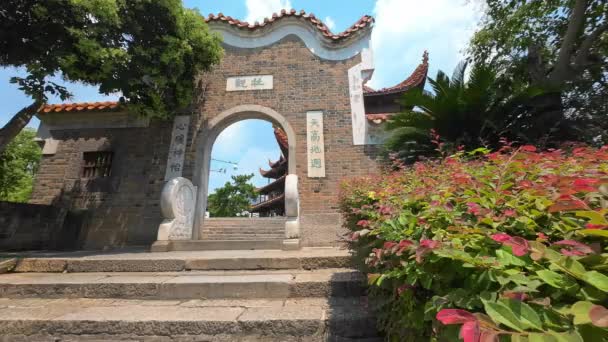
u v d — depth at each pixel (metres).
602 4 5.53
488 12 6.87
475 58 7.14
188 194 6.14
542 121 4.42
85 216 6.60
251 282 3.04
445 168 2.30
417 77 8.31
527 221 0.91
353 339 2.21
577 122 4.52
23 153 12.67
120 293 3.09
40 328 2.43
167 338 2.34
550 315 0.65
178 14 5.70
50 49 5.05
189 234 6.08
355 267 3.35
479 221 1.00
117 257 4.11
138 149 7.02
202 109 7.12
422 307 1.20
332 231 6.11
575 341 0.55
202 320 2.36
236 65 7.35
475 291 0.84
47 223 6.46
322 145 6.68
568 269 0.67
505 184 1.17
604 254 0.67
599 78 5.24
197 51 6.31
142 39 5.68
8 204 5.78
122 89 5.77
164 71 5.88
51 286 3.16
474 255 0.91
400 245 1.16
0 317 2.52
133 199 6.68
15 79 5.01
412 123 5.02
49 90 5.25
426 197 1.52
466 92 4.55
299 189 6.42
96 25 4.93
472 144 4.53
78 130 7.25
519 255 0.74
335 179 6.46
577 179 0.89
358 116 6.81
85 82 5.51
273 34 7.48
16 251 5.79
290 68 7.24
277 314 2.44
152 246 5.08
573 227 0.84
